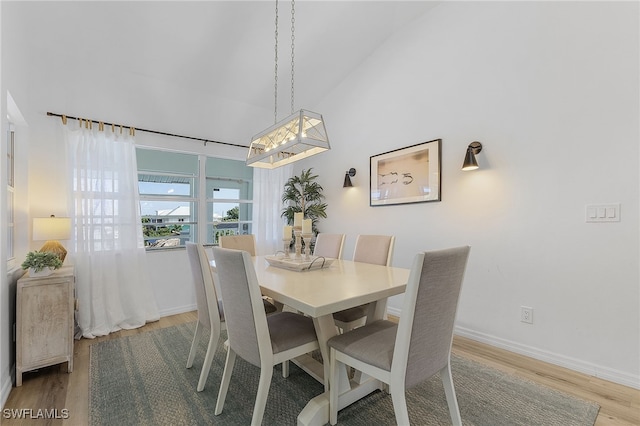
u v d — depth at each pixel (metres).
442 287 1.28
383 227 3.46
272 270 2.12
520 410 1.66
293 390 1.87
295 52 3.37
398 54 3.32
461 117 2.76
